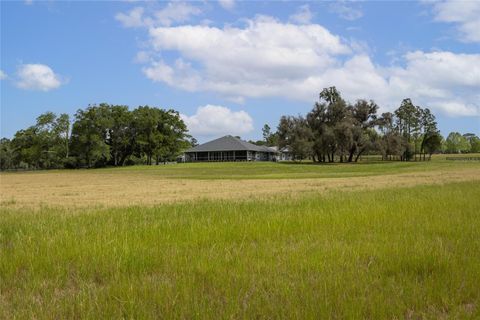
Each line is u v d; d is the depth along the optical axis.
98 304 4.64
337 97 108.25
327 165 85.94
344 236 8.23
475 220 9.89
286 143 107.69
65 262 6.42
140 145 114.19
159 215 11.98
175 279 5.46
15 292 5.27
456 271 5.60
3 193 29.27
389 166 76.69
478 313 4.39
